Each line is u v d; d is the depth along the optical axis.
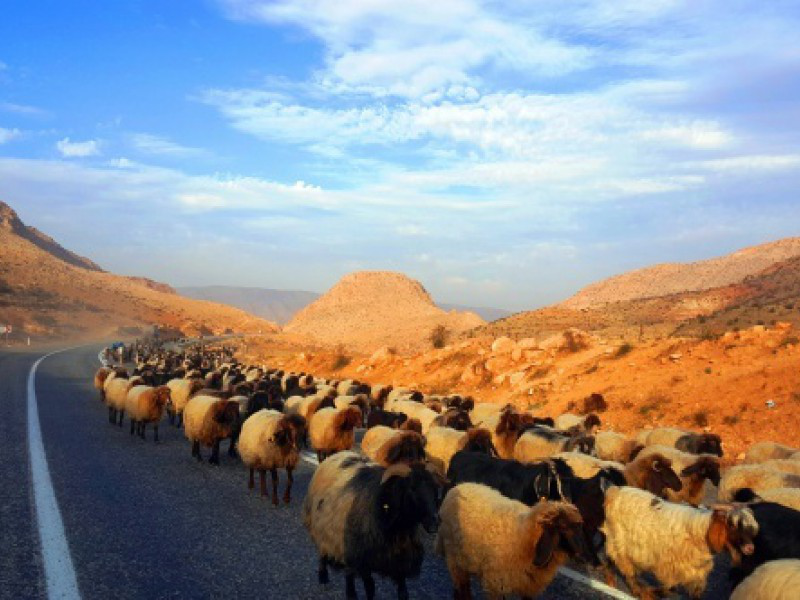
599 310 95.56
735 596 5.33
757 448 13.38
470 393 32.91
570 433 14.19
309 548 8.49
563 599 7.26
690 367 25.42
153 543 8.35
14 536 8.25
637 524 7.59
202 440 13.74
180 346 86.00
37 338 92.81
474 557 6.71
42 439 15.51
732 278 161.38
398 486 6.42
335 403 19.77
